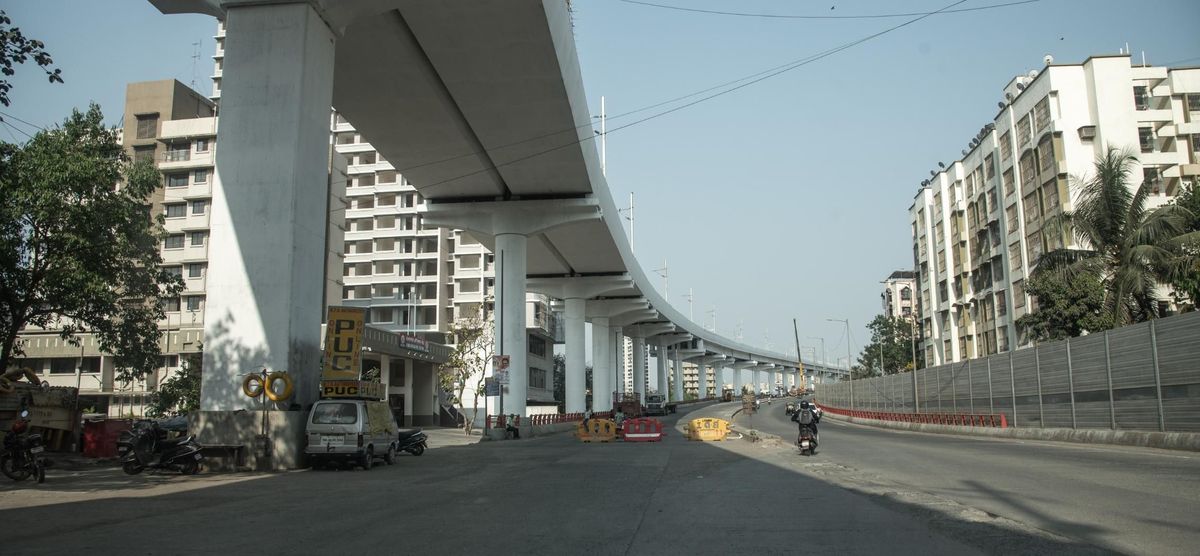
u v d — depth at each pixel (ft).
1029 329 125.80
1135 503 34.86
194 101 207.10
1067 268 100.27
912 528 29.53
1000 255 169.99
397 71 97.66
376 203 281.54
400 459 77.82
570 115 111.34
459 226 153.38
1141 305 98.22
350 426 61.72
